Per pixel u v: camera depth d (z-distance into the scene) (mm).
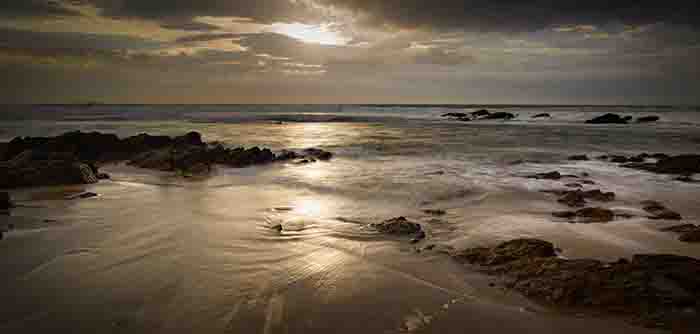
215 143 25859
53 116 59000
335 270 5641
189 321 4254
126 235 7023
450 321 4355
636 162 17406
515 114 68438
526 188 11836
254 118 64000
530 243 6273
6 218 8078
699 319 4250
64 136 18781
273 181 13062
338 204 9789
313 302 4715
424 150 22562
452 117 67375
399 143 26422
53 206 9156
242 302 4680
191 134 22609
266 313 4449
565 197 10242
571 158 18812
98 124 42188
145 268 5590
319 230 7500
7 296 4750
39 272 5418
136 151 20000
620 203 9961
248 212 8844
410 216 8695
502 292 5035
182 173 14633
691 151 22016
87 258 5941
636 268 5109
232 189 11609
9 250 6227
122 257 5980
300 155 19562
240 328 4137
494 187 11992
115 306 4547
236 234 7180
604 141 27422
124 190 11234
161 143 21219
